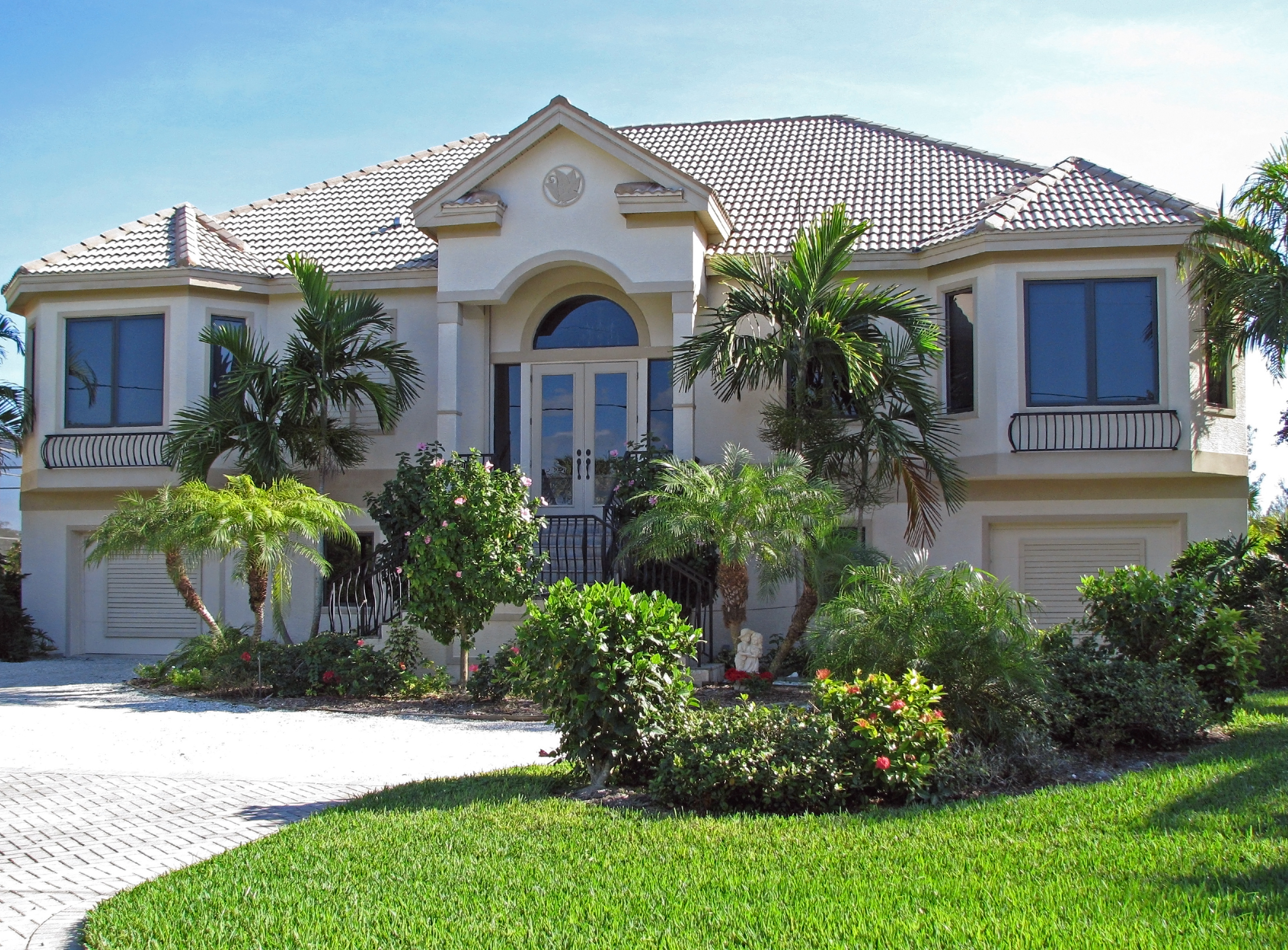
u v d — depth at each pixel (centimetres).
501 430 1792
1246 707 1087
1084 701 905
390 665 1309
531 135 1619
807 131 2212
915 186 1886
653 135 2264
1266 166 1439
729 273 1458
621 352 1769
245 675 1323
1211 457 1552
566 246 1623
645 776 805
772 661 1472
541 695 818
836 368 1460
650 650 798
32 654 1839
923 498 1475
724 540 1201
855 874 582
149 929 520
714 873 589
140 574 1881
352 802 773
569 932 508
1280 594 1293
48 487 1802
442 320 1655
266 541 1328
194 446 1555
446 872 600
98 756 962
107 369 1809
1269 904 521
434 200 1648
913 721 759
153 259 1797
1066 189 1697
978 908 527
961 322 1634
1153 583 1033
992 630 843
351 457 1678
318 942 502
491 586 1247
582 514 1756
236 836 699
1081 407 1557
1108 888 550
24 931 533
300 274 1561
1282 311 1359
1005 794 762
